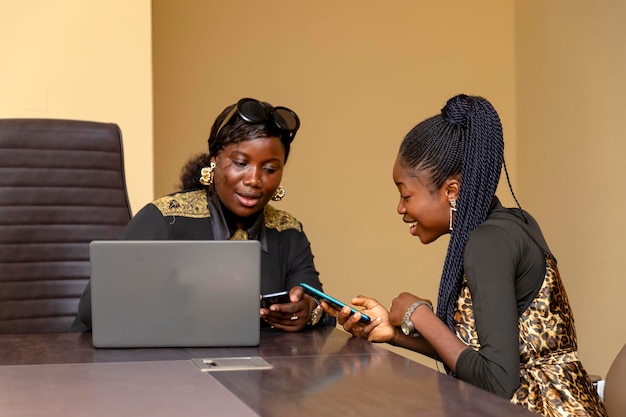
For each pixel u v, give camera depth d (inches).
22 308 102.0
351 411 50.8
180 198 92.5
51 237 103.6
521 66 197.3
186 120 186.4
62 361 66.6
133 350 72.0
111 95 136.7
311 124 194.7
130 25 137.6
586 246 165.0
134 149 137.2
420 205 78.2
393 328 79.2
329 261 196.2
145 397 54.1
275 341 77.3
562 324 73.6
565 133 174.2
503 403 53.0
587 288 164.6
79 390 56.1
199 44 187.3
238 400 53.4
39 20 134.6
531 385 71.6
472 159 76.2
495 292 69.8
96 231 105.2
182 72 186.2
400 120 199.5
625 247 150.6
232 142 88.2
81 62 135.8
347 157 196.9
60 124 105.5
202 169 92.2
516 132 200.1
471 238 73.3
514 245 71.9
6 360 66.8
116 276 72.3
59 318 103.0
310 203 195.2
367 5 197.6
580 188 167.6
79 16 135.7
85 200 105.3
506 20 202.7
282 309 81.2
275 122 87.9
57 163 104.6
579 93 168.1
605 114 157.8
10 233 102.0
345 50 196.4
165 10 185.3
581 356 166.6
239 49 189.6
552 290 73.5
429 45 200.5
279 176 90.5
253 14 190.4
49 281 103.3
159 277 72.8
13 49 133.9
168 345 72.9
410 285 201.3
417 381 59.1
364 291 198.2
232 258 73.7
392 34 199.0
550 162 181.5
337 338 79.2
